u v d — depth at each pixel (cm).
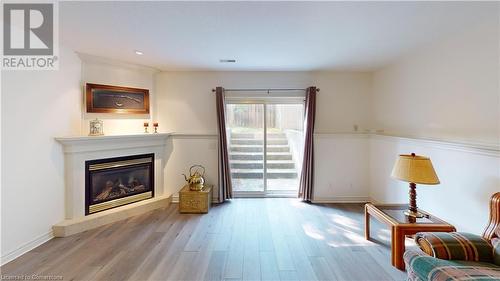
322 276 224
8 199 252
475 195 233
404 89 359
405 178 251
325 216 374
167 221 356
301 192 447
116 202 373
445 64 283
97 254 263
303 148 445
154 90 439
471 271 153
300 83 447
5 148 249
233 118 465
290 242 289
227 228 330
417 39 284
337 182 447
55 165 308
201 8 213
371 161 441
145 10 217
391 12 220
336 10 216
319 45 306
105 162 362
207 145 448
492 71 228
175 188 449
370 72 448
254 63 391
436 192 282
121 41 295
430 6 209
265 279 220
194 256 259
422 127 321
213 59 370
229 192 441
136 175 407
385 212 273
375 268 236
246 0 199
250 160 472
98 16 229
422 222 241
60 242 290
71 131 333
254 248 276
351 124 451
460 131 262
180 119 446
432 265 162
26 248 269
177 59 370
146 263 245
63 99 319
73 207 326
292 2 203
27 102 271
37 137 283
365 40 289
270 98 457
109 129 382
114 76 383
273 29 258
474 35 246
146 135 396
